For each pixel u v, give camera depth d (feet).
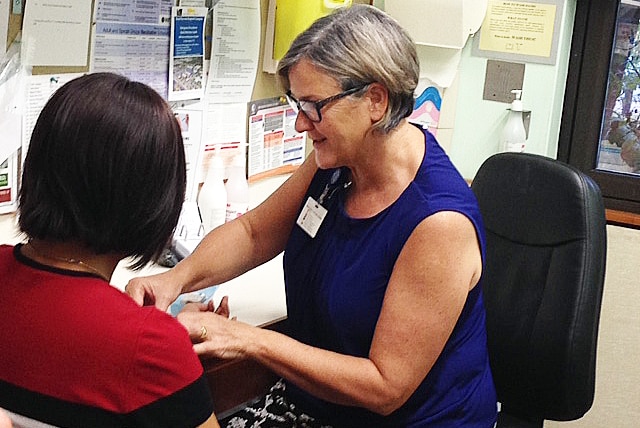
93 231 3.13
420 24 8.01
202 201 6.48
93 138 3.01
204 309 4.97
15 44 5.34
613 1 8.00
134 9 5.92
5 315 3.09
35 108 5.55
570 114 8.46
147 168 3.10
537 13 7.95
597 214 5.41
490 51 8.23
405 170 4.53
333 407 4.91
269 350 4.25
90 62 5.78
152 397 3.03
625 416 8.35
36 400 3.01
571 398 5.40
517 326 5.54
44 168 3.09
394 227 4.42
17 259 3.24
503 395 5.70
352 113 4.25
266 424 5.02
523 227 5.62
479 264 4.48
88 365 2.98
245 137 7.09
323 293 4.67
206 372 4.27
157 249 3.38
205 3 6.42
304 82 4.23
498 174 5.83
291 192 5.34
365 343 4.55
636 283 8.02
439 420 4.67
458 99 8.54
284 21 6.85
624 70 8.18
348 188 4.84
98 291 3.12
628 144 8.33
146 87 3.25
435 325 4.29
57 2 5.46
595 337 5.42
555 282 5.41
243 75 6.89
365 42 4.14
